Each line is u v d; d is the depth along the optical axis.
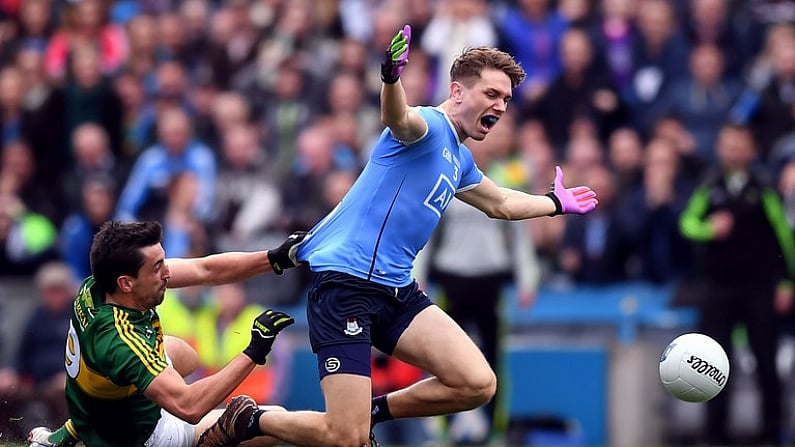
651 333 43.34
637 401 42.97
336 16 54.38
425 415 25.20
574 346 43.56
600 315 43.94
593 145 45.72
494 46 50.16
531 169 44.09
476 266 40.44
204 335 40.91
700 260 42.03
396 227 24.42
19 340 45.62
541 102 47.88
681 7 50.56
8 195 49.97
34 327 43.75
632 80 48.88
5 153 51.16
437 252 40.72
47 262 48.25
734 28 50.41
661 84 48.66
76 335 24.34
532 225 45.47
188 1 59.59
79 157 50.31
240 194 47.12
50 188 51.28
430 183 24.44
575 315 44.12
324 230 25.12
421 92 47.09
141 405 24.73
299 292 43.78
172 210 45.38
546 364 43.59
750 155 41.78
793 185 43.81
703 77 47.59
